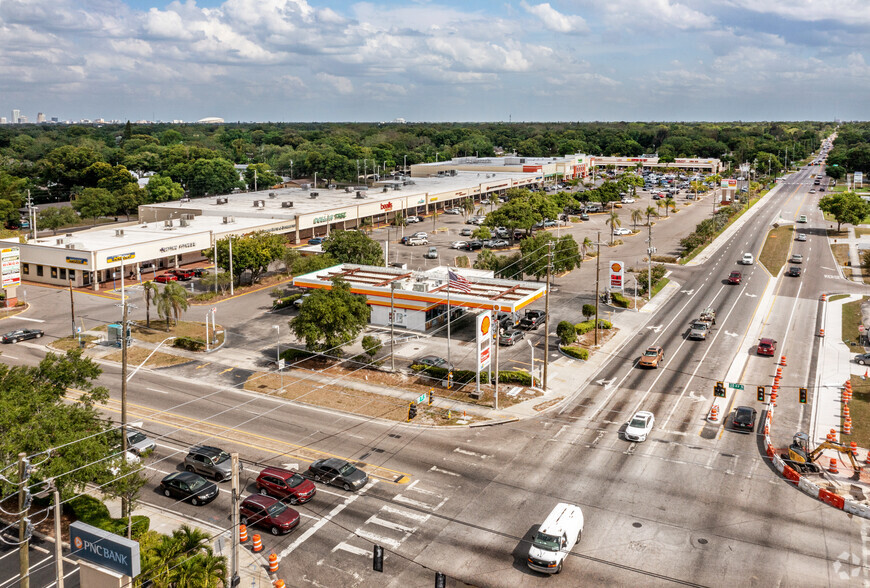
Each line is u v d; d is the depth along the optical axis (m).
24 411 35.38
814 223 156.38
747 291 96.56
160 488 42.44
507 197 177.88
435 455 46.97
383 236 137.50
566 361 67.31
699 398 57.97
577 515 36.69
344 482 42.25
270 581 33.03
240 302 88.81
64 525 37.75
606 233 142.00
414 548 36.03
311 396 57.78
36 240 103.69
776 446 48.72
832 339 74.62
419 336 74.81
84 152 194.62
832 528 38.16
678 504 40.56
